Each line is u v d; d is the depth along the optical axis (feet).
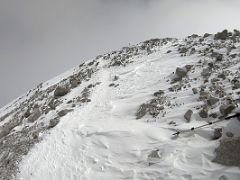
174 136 52.90
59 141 63.46
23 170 58.18
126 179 47.57
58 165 56.13
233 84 63.31
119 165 51.24
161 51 107.14
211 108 57.26
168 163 46.73
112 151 55.06
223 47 87.81
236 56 77.71
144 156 50.85
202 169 43.52
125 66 103.40
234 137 44.86
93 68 115.85
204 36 107.34
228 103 56.49
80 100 82.28
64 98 89.97
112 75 96.73
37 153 62.03
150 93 72.54
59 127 69.41
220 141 46.57
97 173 51.21
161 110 62.64
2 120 119.75
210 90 63.87
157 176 45.34
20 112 108.17
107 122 64.90
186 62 85.15
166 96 67.77
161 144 51.98
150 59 100.78
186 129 53.06
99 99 79.92
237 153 43.01
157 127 56.85
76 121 70.13
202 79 70.69
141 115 63.26
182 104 62.39
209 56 84.23
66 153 58.85
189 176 43.04
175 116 58.49
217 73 70.90
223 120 51.90
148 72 87.97
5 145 75.00
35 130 74.08
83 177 51.37
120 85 85.05
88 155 56.18
